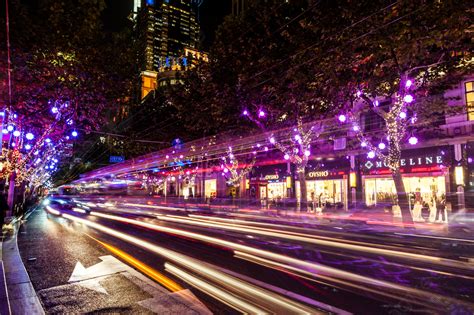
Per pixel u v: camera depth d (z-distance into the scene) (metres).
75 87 15.80
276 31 15.47
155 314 4.67
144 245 9.98
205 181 43.47
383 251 8.73
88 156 60.66
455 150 20.00
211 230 13.35
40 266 7.53
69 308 4.96
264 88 16.55
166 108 31.19
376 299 5.12
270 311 4.70
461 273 6.54
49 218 20.69
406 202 13.88
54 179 88.00
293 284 5.90
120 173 62.69
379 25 10.99
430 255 8.29
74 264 7.68
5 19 12.25
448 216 18.44
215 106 18.20
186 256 8.30
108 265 7.51
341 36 12.03
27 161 22.98
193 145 32.06
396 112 13.79
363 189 24.52
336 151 26.33
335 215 20.23
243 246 9.59
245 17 16.44
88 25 13.91
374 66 12.83
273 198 30.02
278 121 19.27
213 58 17.98
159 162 44.31
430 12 9.88
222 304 4.99
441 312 4.59
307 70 14.29
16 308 4.93
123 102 17.98
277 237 11.31
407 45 10.67
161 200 47.12
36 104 16.17
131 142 36.00
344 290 5.58
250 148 28.42
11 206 19.53
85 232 13.34
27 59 13.48
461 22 9.63
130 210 27.69
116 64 16.19
